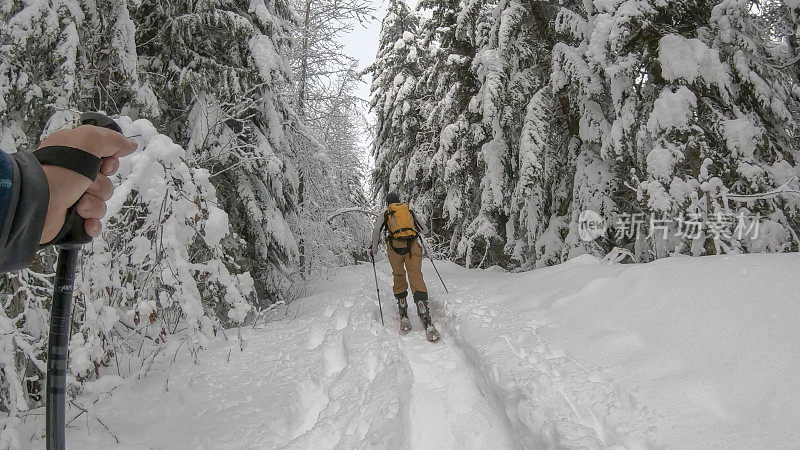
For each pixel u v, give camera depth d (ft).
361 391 9.57
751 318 8.73
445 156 36.42
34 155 2.35
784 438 6.07
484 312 14.39
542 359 9.80
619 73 20.04
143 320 12.21
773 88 18.51
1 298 10.50
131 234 11.38
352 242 39.11
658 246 19.24
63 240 2.75
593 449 6.57
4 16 12.39
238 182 21.70
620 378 8.59
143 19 20.48
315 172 30.58
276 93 23.25
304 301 22.11
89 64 15.12
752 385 7.22
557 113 27.30
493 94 28.07
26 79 12.45
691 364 8.36
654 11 19.30
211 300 14.76
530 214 26.73
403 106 49.29
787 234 16.92
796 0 17.25
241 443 7.98
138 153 11.29
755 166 17.46
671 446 6.55
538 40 29.04
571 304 12.65
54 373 4.37
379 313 19.03
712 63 18.52
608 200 23.00
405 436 8.41
